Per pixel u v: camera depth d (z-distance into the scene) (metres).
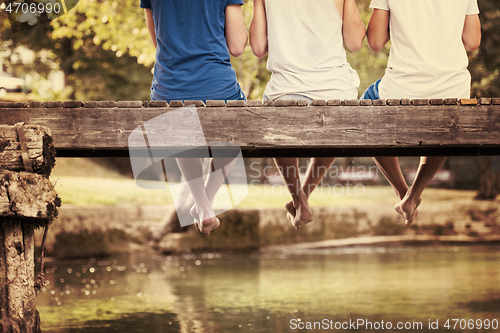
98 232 11.79
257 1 3.52
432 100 3.10
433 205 15.52
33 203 2.72
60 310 6.55
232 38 3.36
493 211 15.95
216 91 3.20
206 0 3.18
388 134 3.10
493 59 12.70
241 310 6.54
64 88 18.47
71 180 14.25
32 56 17.84
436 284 8.38
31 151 2.79
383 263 11.14
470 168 22.98
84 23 11.60
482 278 9.01
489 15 12.20
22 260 2.78
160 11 3.21
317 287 8.19
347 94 3.38
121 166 18.08
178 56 3.18
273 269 10.28
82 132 3.07
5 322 2.63
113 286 8.34
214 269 10.34
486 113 3.10
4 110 3.06
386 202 15.84
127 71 18.81
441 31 3.34
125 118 3.07
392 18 3.43
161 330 5.56
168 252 12.41
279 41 3.36
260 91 12.49
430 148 3.59
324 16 3.34
